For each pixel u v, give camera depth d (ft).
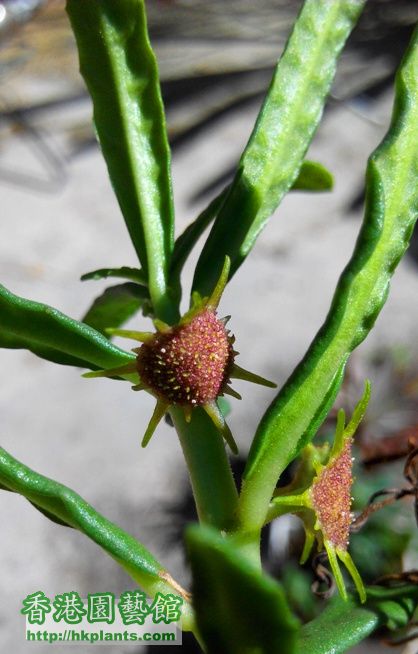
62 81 2.60
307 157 2.23
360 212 2.10
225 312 1.86
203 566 0.29
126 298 0.48
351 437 0.38
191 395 0.37
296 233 2.06
